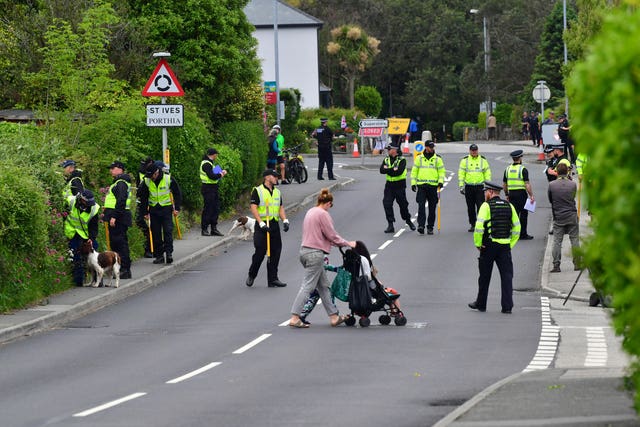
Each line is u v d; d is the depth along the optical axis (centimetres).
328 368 4194
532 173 13125
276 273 6406
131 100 8231
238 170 9456
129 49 9656
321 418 3328
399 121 17425
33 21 9025
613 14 1906
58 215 6372
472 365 4244
